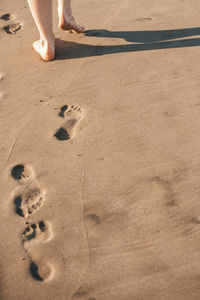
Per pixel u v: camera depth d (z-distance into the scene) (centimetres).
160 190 160
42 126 201
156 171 168
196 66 229
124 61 242
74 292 130
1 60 260
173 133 184
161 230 145
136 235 144
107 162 175
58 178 171
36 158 182
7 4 329
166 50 247
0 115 211
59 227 150
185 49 245
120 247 141
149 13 294
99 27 283
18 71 246
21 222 154
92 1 322
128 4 311
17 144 191
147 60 240
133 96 212
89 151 182
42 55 250
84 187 166
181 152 174
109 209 155
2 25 300
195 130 184
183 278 129
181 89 212
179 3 302
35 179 172
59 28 279
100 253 140
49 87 229
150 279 130
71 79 233
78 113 206
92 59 248
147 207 154
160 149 177
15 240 147
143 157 175
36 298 129
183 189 159
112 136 188
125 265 135
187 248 138
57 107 212
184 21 277
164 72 227
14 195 165
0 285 134
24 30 291
